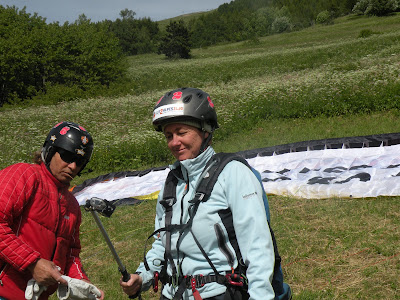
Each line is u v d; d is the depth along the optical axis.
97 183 9.07
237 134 12.87
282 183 7.08
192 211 2.06
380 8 93.25
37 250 2.47
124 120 16.53
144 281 2.41
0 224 2.31
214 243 2.04
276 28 114.38
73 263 2.78
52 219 2.52
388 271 4.27
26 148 12.45
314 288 4.21
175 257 2.14
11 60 32.59
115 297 4.56
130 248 5.73
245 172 2.08
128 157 11.03
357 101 12.55
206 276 2.05
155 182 8.44
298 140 10.66
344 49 34.84
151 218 6.70
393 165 7.09
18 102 31.38
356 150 8.30
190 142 2.16
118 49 39.09
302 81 17.25
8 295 2.41
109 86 35.47
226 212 2.06
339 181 6.73
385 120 11.20
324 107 12.98
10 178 2.38
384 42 34.03
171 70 44.19
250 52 60.22
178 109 2.12
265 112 13.86
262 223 1.99
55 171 2.54
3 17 35.53
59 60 34.94
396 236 4.88
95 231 6.49
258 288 1.89
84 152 2.56
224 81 30.77
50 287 2.64
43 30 34.62
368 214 5.60
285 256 4.84
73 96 29.89
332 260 4.63
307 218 5.79
